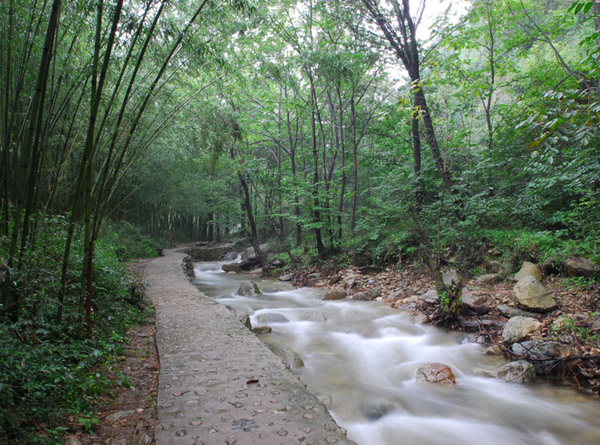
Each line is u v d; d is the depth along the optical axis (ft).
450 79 34.19
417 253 30.89
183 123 36.32
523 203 27.43
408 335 19.47
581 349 14.01
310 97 43.16
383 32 36.22
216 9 16.39
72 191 25.55
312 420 8.34
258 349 13.74
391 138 47.75
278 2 37.70
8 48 11.33
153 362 13.03
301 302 28.94
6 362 7.55
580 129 10.66
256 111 50.29
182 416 8.54
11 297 10.45
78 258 14.80
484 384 13.83
